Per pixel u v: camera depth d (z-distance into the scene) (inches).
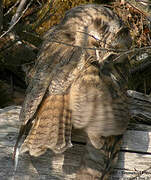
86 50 460.4
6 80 687.1
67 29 500.7
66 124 422.0
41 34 682.8
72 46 451.2
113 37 475.2
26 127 442.9
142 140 461.7
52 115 424.5
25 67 654.5
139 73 672.4
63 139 413.4
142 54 680.4
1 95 667.4
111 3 718.5
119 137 445.7
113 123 422.6
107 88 439.8
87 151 425.1
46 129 418.6
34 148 411.8
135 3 701.9
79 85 433.4
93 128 418.3
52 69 448.8
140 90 668.1
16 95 674.2
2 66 676.1
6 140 457.1
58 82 436.5
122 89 458.3
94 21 490.6
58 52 467.5
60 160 447.2
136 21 702.5
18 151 446.9
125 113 438.0
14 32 661.9
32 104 431.5
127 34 492.1
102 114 421.4
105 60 463.5
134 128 481.4
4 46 655.1
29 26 682.8
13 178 445.4
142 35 686.5
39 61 474.0
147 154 458.6
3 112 477.1
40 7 698.2
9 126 466.0
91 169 418.9
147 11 692.1
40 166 446.6
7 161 448.8
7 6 694.5
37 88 439.2
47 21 689.0
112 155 438.0
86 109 421.4
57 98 431.8
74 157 446.6
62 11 696.4
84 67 445.7
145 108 510.3
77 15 503.5
